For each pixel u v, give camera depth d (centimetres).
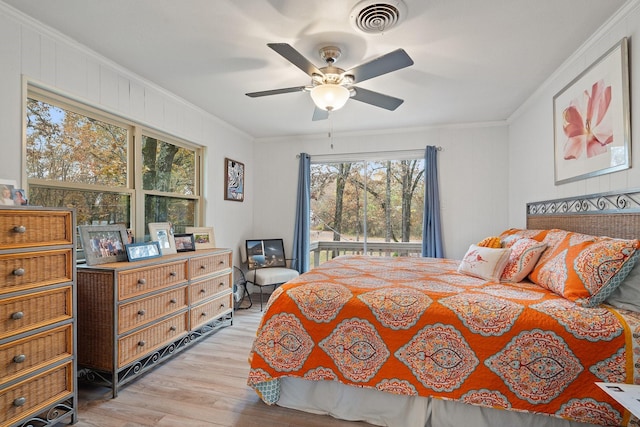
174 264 250
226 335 301
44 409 154
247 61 238
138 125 275
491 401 143
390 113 352
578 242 175
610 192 191
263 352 178
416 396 162
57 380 162
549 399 137
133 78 260
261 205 469
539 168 292
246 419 175
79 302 203
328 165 458
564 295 158
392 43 210
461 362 148
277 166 463
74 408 169
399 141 414
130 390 203
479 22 187
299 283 196
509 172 373
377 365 160
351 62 235
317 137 447
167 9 177
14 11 177
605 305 150
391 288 182
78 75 217
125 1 171
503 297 163
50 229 160
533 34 200
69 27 195
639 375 127
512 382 141
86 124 235
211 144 370
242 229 440
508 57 230
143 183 286
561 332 137
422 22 186
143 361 222
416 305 162
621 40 179
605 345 132
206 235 342
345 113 353
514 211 359
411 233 422
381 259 304
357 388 174
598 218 200
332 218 456
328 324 170
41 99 204
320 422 173
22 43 185
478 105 327
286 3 171
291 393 185
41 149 205
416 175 420
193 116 337
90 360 200
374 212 439
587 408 132
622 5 173
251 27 194
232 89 290
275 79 269
